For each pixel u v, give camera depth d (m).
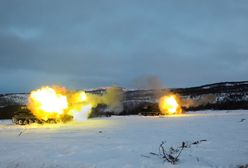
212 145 20.70
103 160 17.16
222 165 15.75
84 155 18.48
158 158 17.38
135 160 17.00
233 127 31.47
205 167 15.41
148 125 36.09
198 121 39.81
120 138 24.95
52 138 25.91
